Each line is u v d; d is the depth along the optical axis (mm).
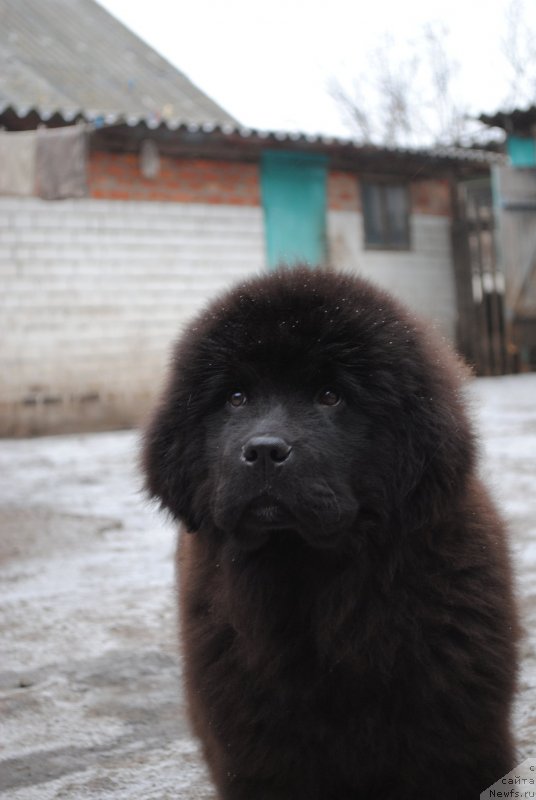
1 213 15203
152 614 5449
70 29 23734
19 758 3764
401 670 2830
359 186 19234
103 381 16047
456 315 20812
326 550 2887
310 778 2910
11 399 15234
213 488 2996
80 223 15844
